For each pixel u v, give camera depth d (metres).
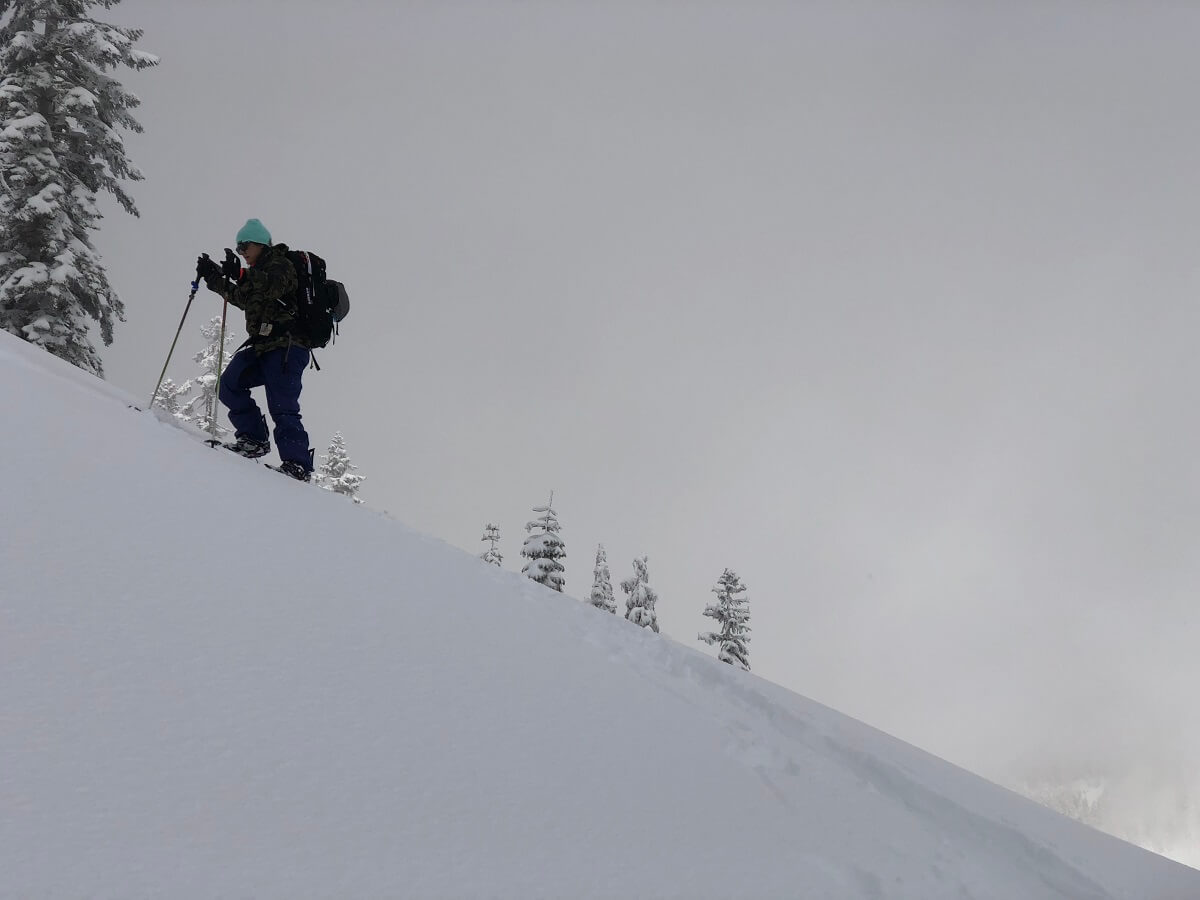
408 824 2.00
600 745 2.86
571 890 1.92
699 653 5.33
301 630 2.92
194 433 6.09
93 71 20.34
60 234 19.05
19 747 1.81
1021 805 4.74
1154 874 3.76
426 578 4.12
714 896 2.07
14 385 4.42
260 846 1.75
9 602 2.39
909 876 2.54
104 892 1.49
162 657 2.41
